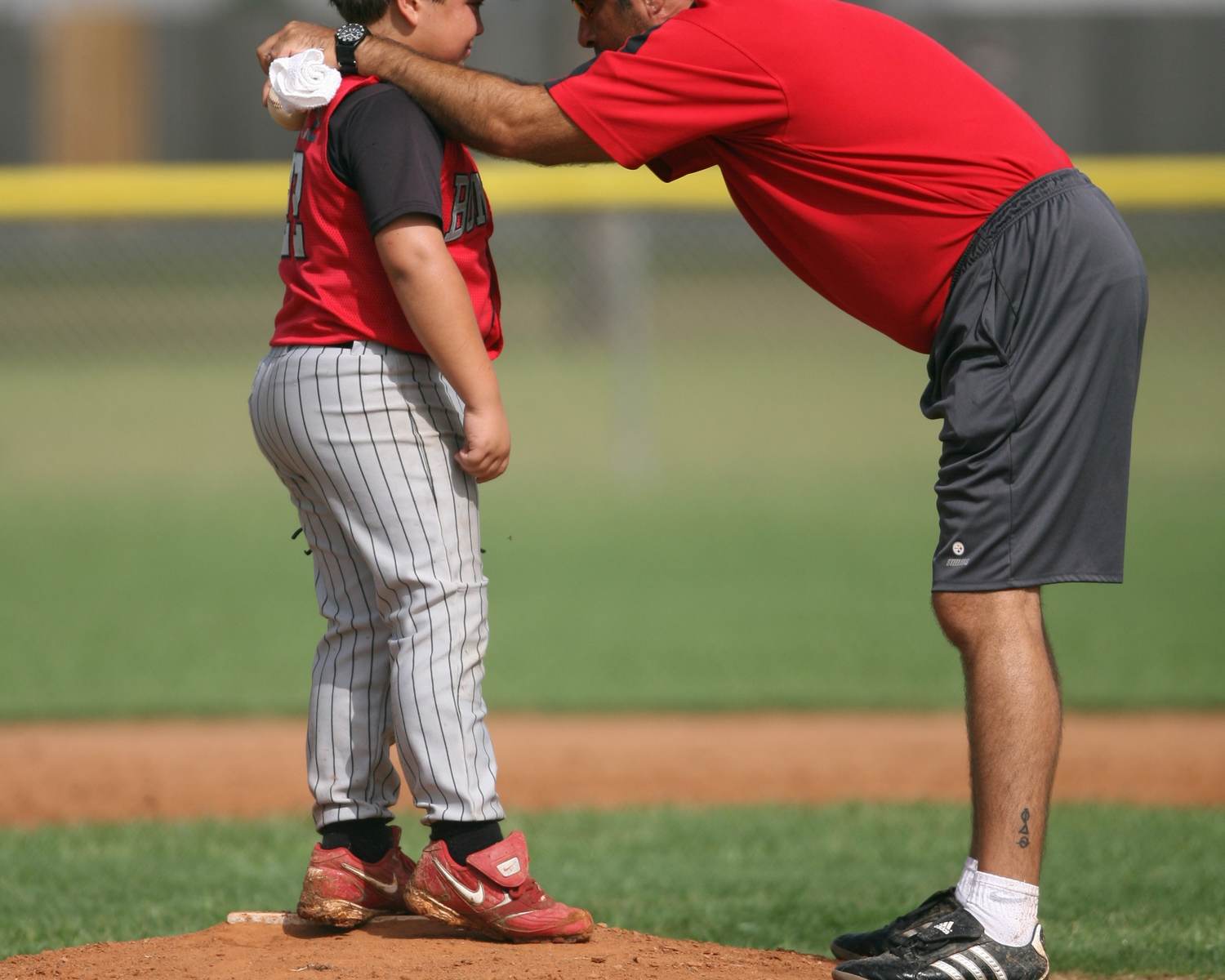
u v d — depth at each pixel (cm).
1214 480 4928
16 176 4350
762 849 1864
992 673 1097
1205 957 1388
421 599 1129
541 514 4544
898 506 4619
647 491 4934
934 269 1127
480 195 1167
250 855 1817
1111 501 1112
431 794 1141
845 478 5128
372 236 1103
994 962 1081
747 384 7112
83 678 2780
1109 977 1343
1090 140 8244
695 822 1991
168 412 6506
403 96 1113
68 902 1583
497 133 1114
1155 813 1992
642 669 2842
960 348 1115
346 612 1185
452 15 1165
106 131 9019
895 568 3753
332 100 1114
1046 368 1088
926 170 1111
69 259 7531
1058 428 1089
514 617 3281
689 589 3553
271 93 1145
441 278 1080
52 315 7562
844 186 1128
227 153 9088
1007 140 1122
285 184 4416
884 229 1130
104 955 1162
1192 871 1731
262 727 2525
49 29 8994
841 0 1180
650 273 7775
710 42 1109
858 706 2625
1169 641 3011
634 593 3512
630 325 6694
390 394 1123
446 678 1129
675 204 4488
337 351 1121
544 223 7638
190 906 1559
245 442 5906
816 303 7969
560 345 7712
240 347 7681
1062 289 1091
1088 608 3331
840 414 6375
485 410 1104
